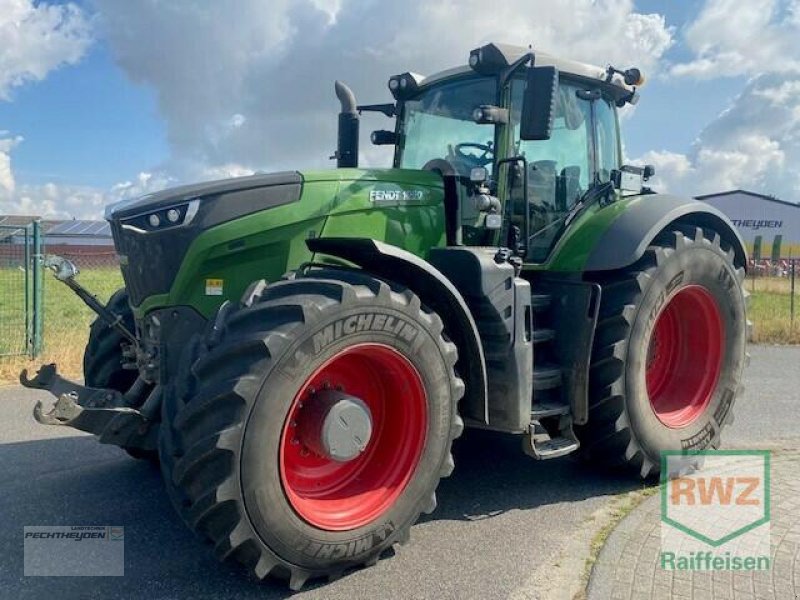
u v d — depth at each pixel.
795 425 5.80
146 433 3.50
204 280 3.51
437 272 3.43
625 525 3.64
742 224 47.16
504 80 4.29
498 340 3.81
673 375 4.97
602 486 4.36
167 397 3.24
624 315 4.20
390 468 3.36
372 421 3.39
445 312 3.66
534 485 4.38
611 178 5.04
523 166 4.38
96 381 4.51
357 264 3.60
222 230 3.46
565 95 4.75
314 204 3.70
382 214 3.93
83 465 4.73
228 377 2.81
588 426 4.35
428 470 3.37
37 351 8.38
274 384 2.82
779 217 46.31
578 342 4.23
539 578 3.13
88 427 3.25
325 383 3.26
